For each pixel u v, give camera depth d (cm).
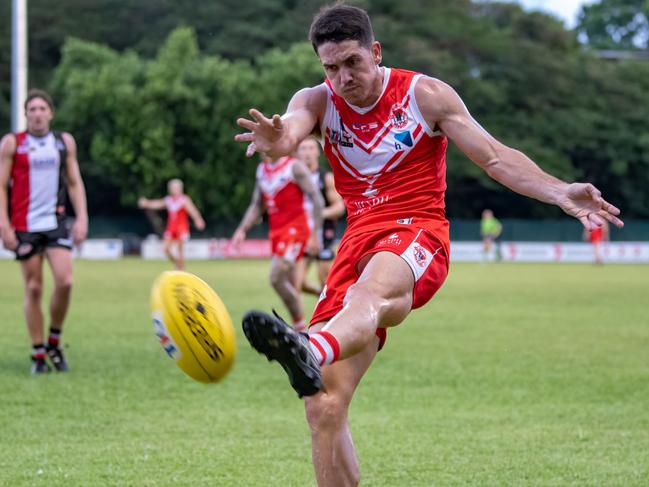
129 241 11550
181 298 904
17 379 2094
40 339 2192
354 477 1027
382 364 2367
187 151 11975
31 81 12962
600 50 19350
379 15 13812
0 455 1412
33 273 2178
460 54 13975
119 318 3441
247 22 13588
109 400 1852
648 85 14425
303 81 11825
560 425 1648
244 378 2148
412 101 1070
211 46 13275
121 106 11419
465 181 13775
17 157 2172
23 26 6231
